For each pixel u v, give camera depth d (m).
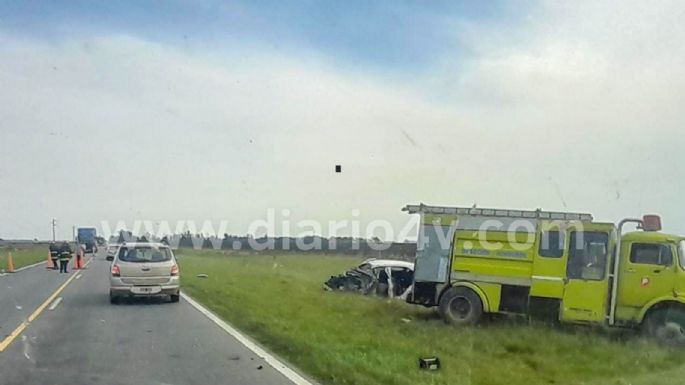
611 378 10.37
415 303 16.09
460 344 12.88
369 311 17.72
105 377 9.27
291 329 13.61
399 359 10.79
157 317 15.93
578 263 14.69
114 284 18.88
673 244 14.00
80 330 13.76
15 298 20.86
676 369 11.12
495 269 15.29
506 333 14.16
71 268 41.16
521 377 10.28
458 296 15.41
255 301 19.41
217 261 44.97
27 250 82.62
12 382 8.95
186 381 9.05
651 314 13.96
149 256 19.33
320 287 24.80
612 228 14.46
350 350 11.35
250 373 9.53
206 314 16.53
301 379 9.14
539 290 14.85
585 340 13.51
